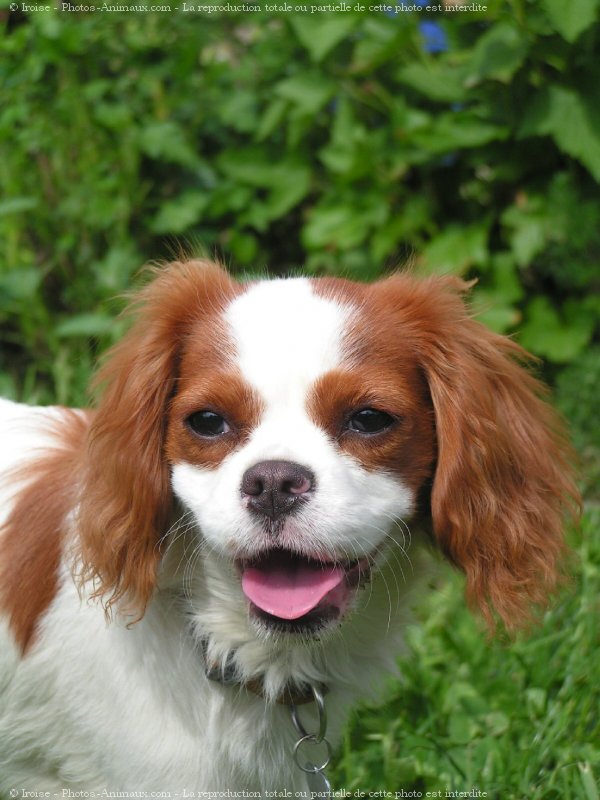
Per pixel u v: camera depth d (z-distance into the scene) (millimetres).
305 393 750
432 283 801
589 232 1216
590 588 971
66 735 802
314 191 1383
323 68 1287
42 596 799
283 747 808
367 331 764
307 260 1398
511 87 1193
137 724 784
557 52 1137
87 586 788
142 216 1336
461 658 950
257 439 746
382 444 756
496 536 778
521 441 792
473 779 855
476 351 792
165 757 785
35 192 1270
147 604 775
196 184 1341
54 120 1270
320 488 735
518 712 895
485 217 1272
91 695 790
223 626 786
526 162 1247
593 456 1167
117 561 774
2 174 1242
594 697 900
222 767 794
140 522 775
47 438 851
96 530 775
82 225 1267
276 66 1326
